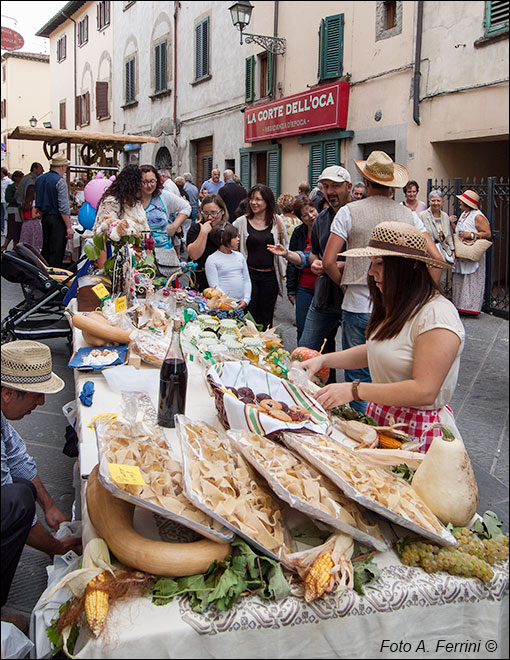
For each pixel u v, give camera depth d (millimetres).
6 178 11555
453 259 7602
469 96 8094
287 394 2234
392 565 1565
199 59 11828
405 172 3547
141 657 1335
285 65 10070
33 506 1894
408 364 2168
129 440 1716
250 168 11758
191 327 3359
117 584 1397
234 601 1395
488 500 2998
